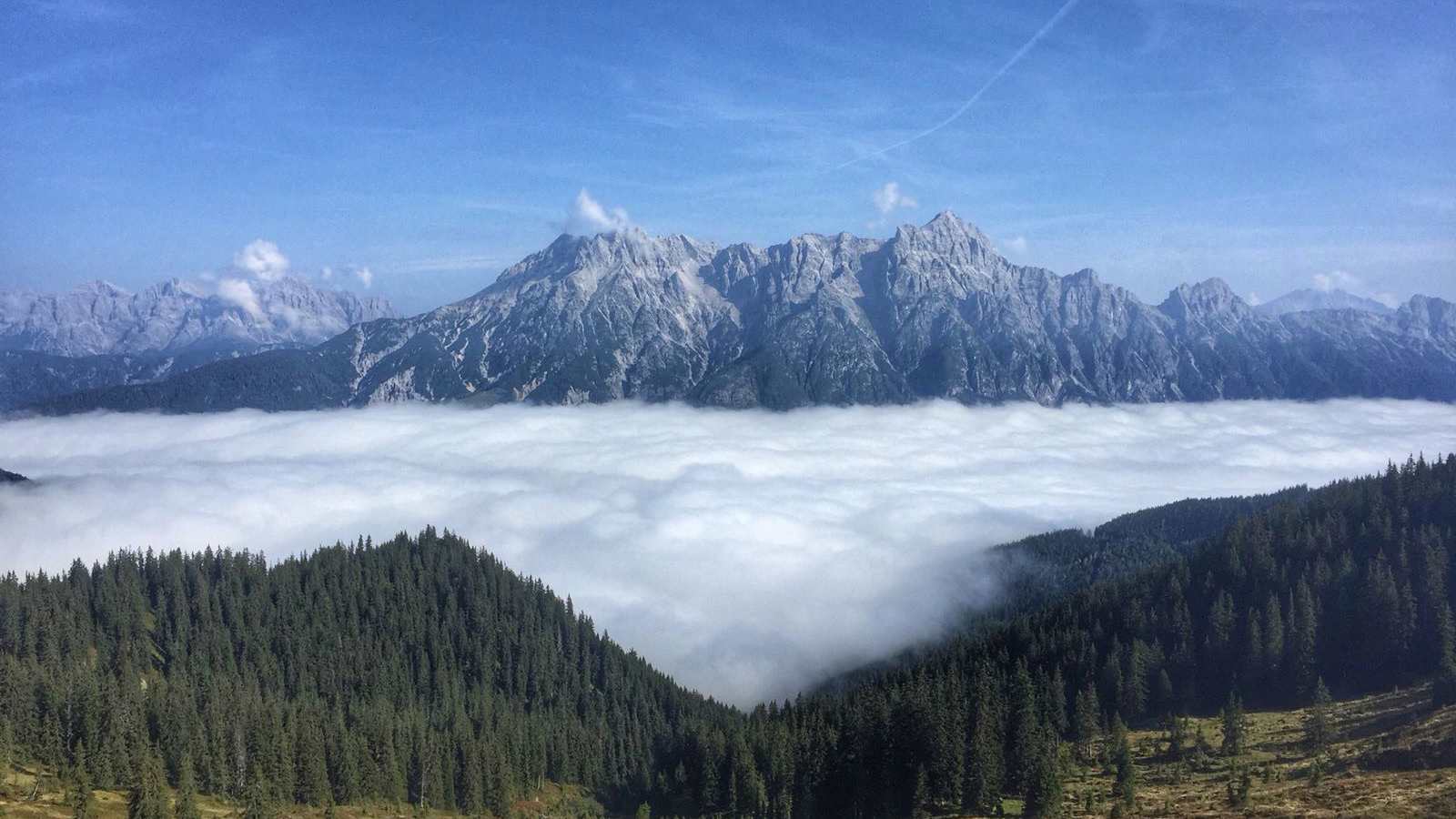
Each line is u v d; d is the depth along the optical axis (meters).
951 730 176.62
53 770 166.88
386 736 197.12
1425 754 148.00
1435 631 188.12
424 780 194.62
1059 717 192.62
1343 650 196.50
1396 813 129.62
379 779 191.25
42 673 183.00
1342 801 138.25
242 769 178.25
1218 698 198.00
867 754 188.25
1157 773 169.12
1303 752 165.62
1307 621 197.38
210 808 169.38
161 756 173.62
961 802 170.88
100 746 171.12
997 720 184.12
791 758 193.75
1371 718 171.00
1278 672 196.38
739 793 195.00
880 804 179.25
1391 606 192.25
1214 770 166.00
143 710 183.50
